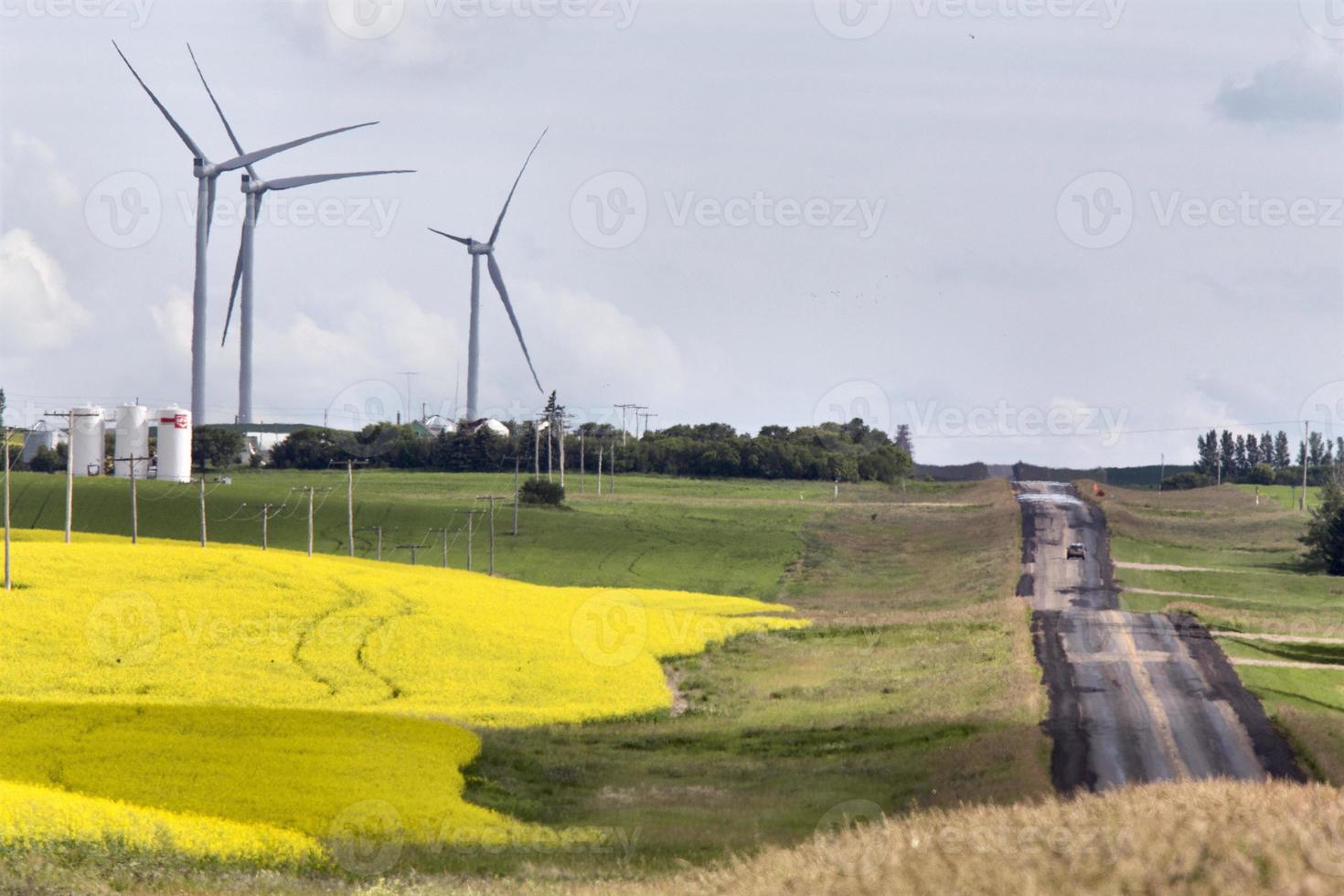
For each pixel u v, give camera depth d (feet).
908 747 188.55
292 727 174.70
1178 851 88.43
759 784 169.78
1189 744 189.98
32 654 201.36
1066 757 181.37
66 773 140.05
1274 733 196.85
